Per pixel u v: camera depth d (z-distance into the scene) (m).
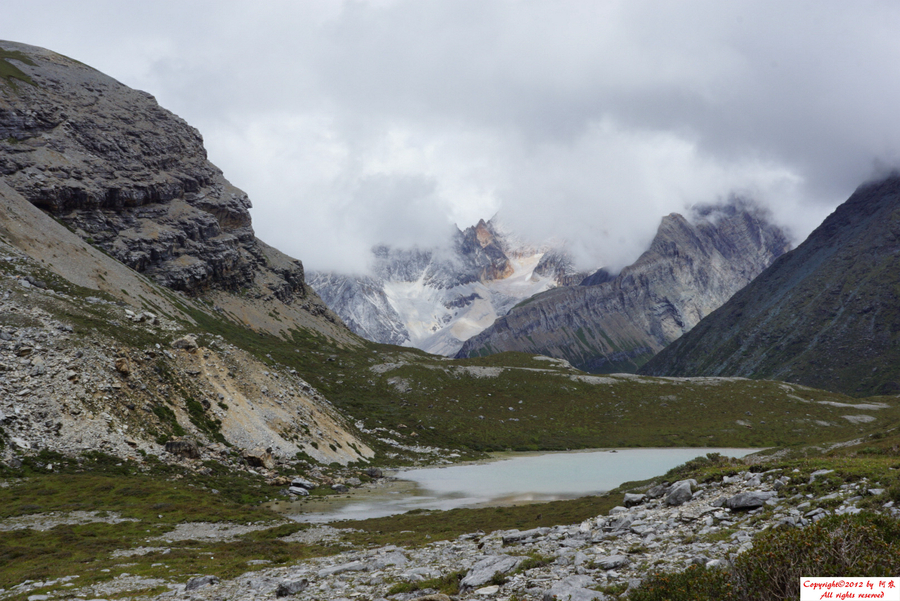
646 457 169.25
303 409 118.69
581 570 20.78
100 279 173.12
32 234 163.00
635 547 23.47
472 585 21.45
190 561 37.91
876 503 21.66
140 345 93.62
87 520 51.41
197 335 112.50
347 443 126.06
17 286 96.44
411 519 64.50
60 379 76.31
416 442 174.38
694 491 34.19
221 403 96.50
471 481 113.38
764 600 13.71
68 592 28.41
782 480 30.17
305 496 83.50
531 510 66.25
